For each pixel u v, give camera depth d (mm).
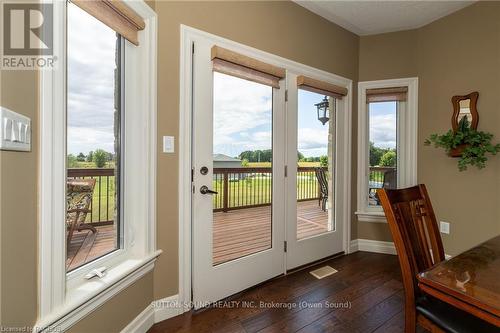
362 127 2904
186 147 1688
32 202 898
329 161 2709
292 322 1588
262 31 2086
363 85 2914
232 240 2010
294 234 2350
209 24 1777
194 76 1717
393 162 2893
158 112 1577
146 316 1515
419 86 2707
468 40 2354
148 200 1515
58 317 958
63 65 1017
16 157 828
